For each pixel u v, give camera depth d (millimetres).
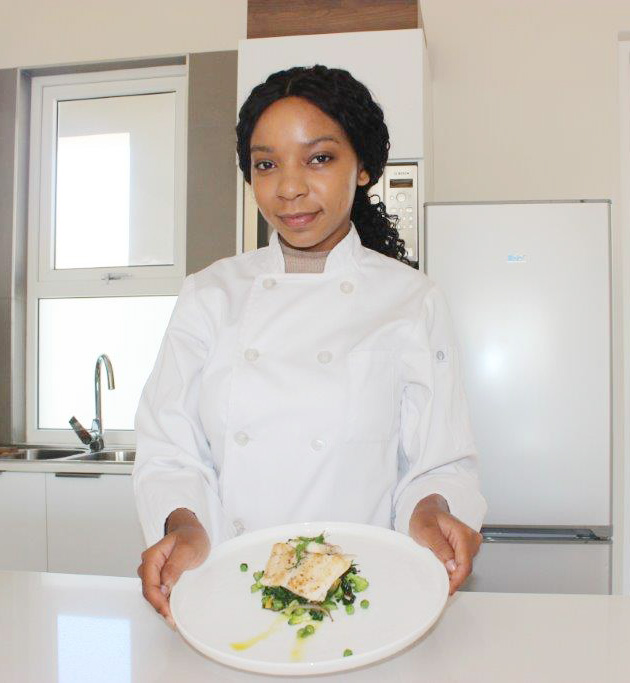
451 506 817
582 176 2410
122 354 2730
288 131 850
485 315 1894
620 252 2412
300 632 619
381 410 916
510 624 707
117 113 2777
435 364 937
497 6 2455
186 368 974
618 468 2400
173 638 684
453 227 1906
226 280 1034
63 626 715
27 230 2781
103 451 2523
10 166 2693
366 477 911
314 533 812
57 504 2139
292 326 949
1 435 2674
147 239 2730
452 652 641
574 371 1868
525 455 1871
